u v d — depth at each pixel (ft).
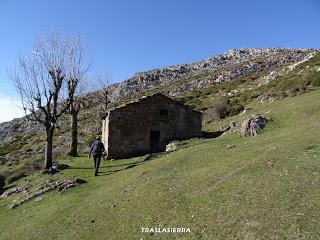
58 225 74.95
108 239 61.52
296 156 71.10
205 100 258.37
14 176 137.49
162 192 73.36
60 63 142.72
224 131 139.64
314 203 51.47
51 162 135.74
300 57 384.47
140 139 136.46
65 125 298.76
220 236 50.65
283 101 147.74
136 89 410.72
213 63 507.30
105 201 80.12
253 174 67.56
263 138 98.63
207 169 81.30
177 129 140.26
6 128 354.33
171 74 475.31
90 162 133.28
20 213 91.61
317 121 99.71
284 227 47.62
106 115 143.74
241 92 248.11
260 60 422.82
